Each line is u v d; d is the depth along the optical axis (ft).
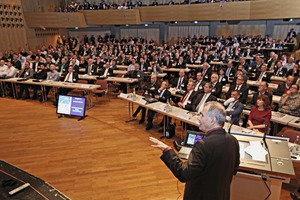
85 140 18.29
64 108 23.38
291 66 30.01
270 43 48.47
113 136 19.08
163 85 21.94
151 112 20.35
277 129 18.19
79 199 11.71
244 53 45.24
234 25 61.57
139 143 17.88
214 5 49.93
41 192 6.62
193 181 5.92
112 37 71.05
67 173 13.91
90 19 62.80
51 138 18.61
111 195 12.00
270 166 6.96
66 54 47.96
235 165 6.27
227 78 28.25
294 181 13.19
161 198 11.81
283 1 41.55
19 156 15.87
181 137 18.99
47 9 66.54
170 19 56.54
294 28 54.44
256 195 8.45
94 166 14.65
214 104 5.99
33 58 46.60
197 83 23.76
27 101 28.81
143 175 13.73
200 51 44.50
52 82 27.78
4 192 6.57
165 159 6.02
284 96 18.83
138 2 66.54
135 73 31.53
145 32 72.79
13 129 20.33
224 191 5.89
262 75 28.02
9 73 31.14
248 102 21.76
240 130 13.94
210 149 5.56
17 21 56.39
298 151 10.99
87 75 32.30
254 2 45.06
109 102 28.45
